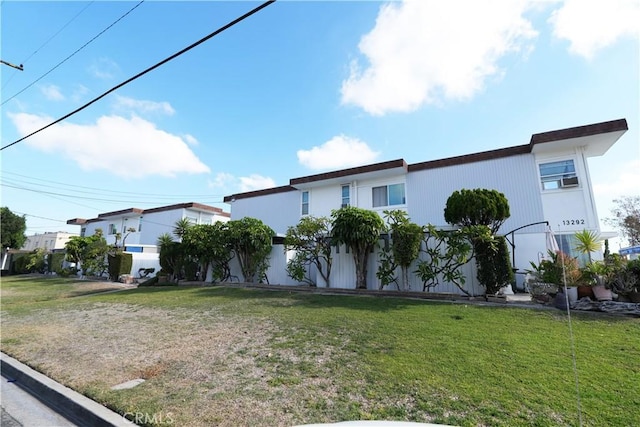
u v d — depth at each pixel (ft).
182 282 52.24
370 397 10.27
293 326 19.70
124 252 68.69
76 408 11.03
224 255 47.62
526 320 19.33
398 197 49.26
